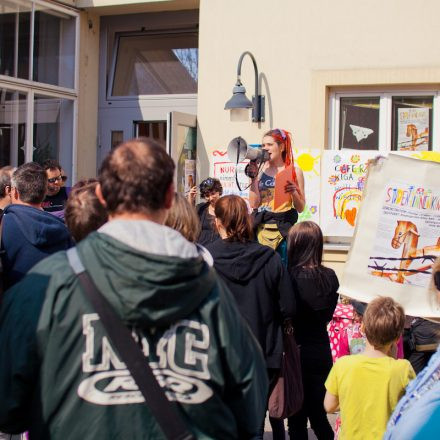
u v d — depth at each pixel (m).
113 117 7.93
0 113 6.69
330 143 6.72
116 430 1.51
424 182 4.16
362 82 6.47
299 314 3.73
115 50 8.00
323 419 3.77
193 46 7.74
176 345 1.56
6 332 1.57
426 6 6.32
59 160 7.45
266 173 4.89
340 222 6.46
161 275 1.49
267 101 6.70
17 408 1.57
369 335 3.01
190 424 1.57
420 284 4.18
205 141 6.90
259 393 1.67
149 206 1.64
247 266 3.38
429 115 6.49
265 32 6.71
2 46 6.71
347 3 6.49
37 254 3.53
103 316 1.53
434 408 1.98
